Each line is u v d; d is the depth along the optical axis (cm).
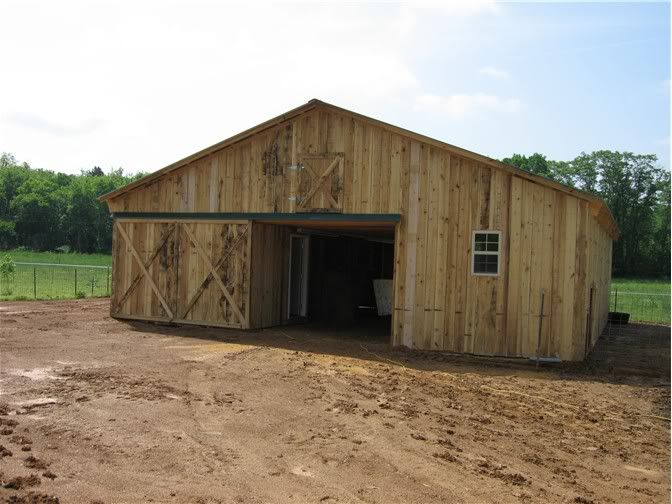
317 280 1933
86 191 7725
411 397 924
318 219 1469
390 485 570
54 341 1273
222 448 642
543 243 1290
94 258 5691
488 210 1327
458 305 1341
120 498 505
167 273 1645
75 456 594
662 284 5197
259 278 1594
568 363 1262
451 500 547
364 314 2216
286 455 632
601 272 1909
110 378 933
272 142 1523
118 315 1700
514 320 1303
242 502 513
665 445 780
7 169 9325
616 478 650
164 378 955
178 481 548
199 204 1606
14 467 552
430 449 679
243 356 1195
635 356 1468
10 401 775
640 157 6469
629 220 6356
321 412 800
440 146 1349
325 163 1466
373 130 1423
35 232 7531
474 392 998
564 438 780
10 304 1956
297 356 1228
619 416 906
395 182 1400
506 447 719
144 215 1677
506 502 552
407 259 1381
